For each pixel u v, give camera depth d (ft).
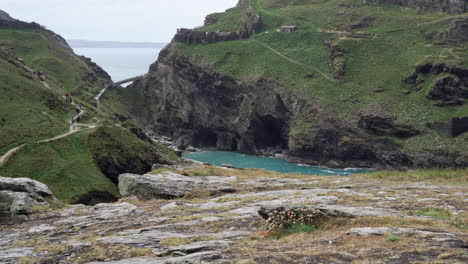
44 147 307.17
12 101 379.35
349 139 503.61
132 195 137.49
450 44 605.31
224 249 49.80
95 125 379.76
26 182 121.80
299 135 533.55
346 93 557.74
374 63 611.88
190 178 152.66
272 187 129.59
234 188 130.52
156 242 60.59
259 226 67.82
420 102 527.40
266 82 606.14
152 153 368.27
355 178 142.72
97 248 58.80
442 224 57.77
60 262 54.49
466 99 517.55
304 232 58.65
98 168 306.96
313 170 484.33
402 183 116.26
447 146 460.55
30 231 85.56
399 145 485.56
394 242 47.80
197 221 76.02
